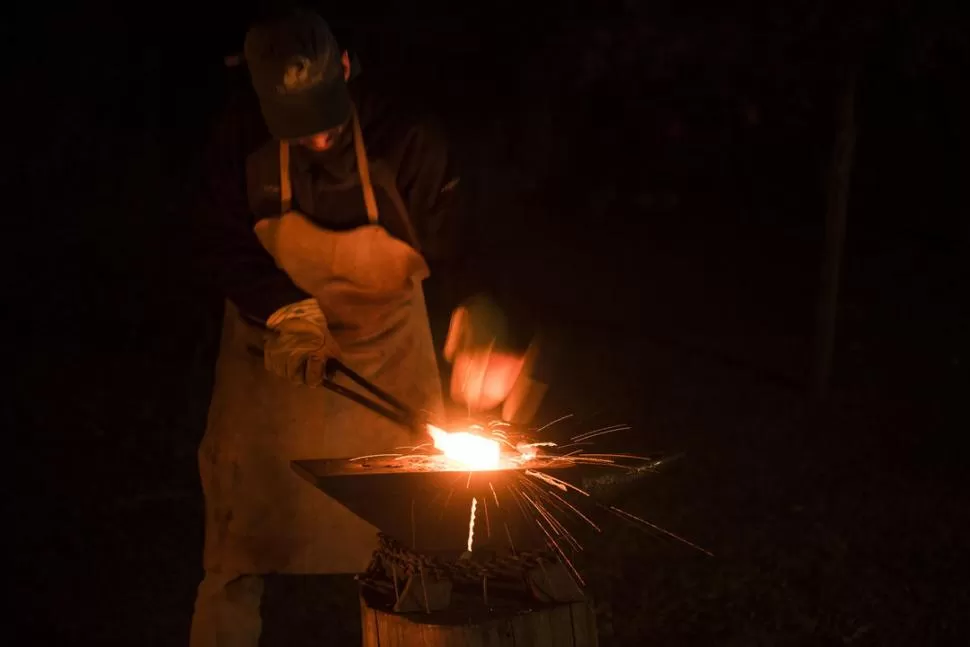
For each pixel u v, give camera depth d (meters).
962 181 14.47
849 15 7.62
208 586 3.98
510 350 3.60
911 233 15.17
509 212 15.62
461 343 3.61
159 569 5.81
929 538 6.11
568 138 17.20
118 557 5.94
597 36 8.33
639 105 10.63
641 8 8.29
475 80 10.84
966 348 10.21
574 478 3.11
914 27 7.50
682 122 11.73
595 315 11.70
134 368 9.20
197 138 11.18
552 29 8.69
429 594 3.23
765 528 6.27
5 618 5.23
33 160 11.23
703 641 5.02
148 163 11.20
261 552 3.93
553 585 3.28
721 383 9.24
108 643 5.04
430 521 3.13
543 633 3.20
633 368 9.70
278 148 3.65
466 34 9.09
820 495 6.76
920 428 8.01
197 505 6.65
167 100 11.28
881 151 15.55
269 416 3.90
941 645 4.96
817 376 8.79
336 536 3.96
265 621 5.32
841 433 7.95
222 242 3.82
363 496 3.09
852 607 5.31
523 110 12.73
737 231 16.30
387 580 3.41
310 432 3.90
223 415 3.94
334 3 8.70
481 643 3.11
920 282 12.91
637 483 3.32
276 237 3.75
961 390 8.91
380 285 3.86
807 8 7.71
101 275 11.06
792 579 5.64
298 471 3.33
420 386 4.05
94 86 11.37
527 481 3.12
